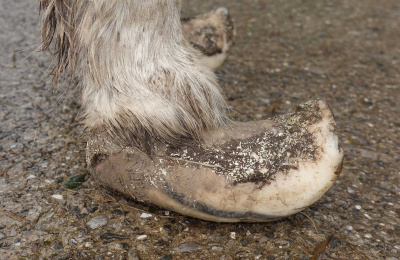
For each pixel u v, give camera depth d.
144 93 0.60
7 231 0.60
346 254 0.60
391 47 1.07
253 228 0.62
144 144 0.60
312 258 0.59
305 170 0.59
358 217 0.64
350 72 0.93
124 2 0.58
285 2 1.34
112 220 0.62
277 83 0.88
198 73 0.60
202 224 0.62
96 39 0.59
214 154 0.60
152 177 0.60
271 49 1.02
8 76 0.85
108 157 0.61
